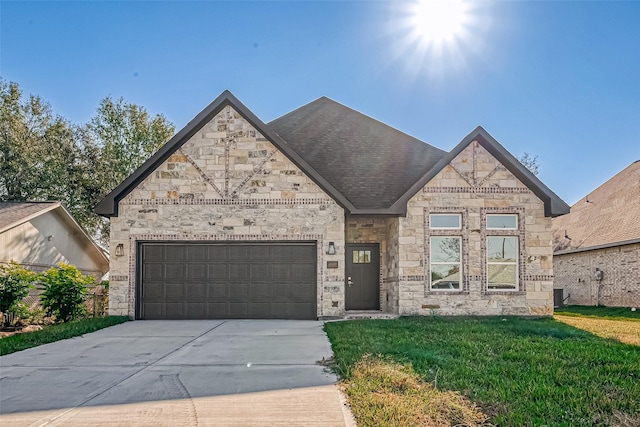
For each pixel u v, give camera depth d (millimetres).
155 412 5719
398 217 15023
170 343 10539
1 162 29641
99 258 26156
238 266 15141
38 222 20469
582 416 5430
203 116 15180
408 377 6887
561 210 14758
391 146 18969
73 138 32562
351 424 5297
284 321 14453
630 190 24938
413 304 14734
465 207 14930
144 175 15117
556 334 11211
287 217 15086
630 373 7352
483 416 5355
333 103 21703
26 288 14406
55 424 5355
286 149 15047
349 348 9273
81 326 12641
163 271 15109
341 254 14984
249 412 5684
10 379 7430
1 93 30812
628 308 21297
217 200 15141
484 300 14742
